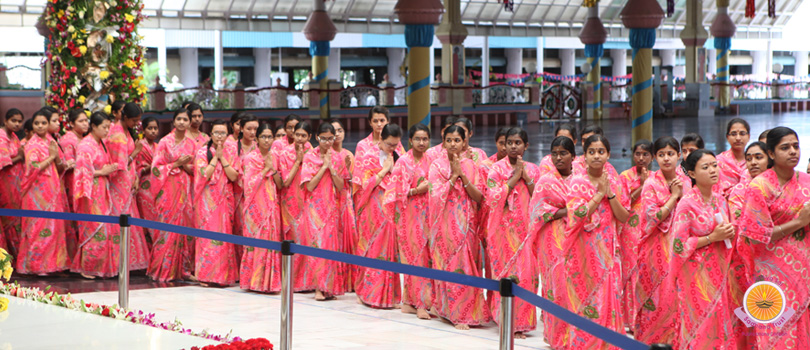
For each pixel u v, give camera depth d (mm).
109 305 6473
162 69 26562
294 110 23516
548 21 33656
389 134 6598
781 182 4703
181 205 7723
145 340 5254
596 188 5199
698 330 4836
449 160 6098
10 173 7930
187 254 7758
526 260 5824
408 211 6320
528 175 5930
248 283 7215
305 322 6145
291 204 7219
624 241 5750
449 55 25219
